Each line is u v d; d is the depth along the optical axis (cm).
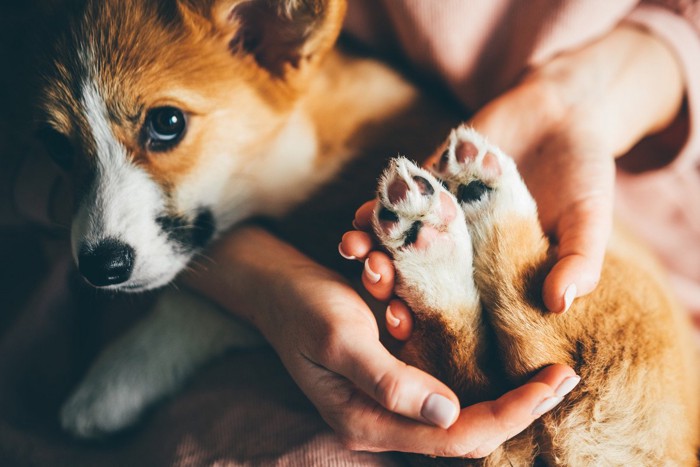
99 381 41
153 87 37
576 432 31
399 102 43
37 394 42
